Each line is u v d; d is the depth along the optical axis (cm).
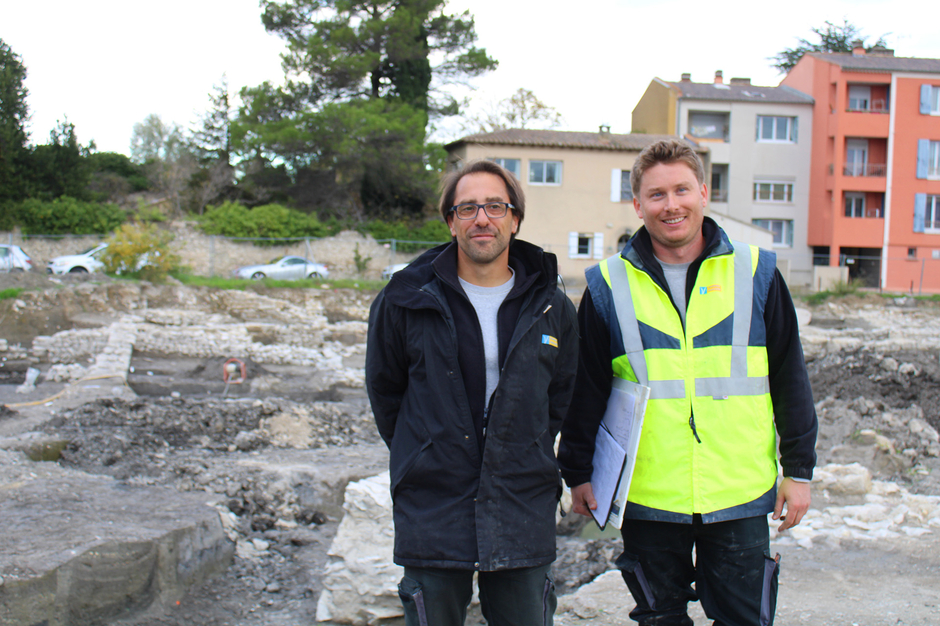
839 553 438
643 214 251
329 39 2850
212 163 3562
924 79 3091
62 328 1507
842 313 2297
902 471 650
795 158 3192
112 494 471
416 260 244
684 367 245
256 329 1581
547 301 231
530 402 225
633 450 242
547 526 229
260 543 471
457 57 3156
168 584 383
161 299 1753
